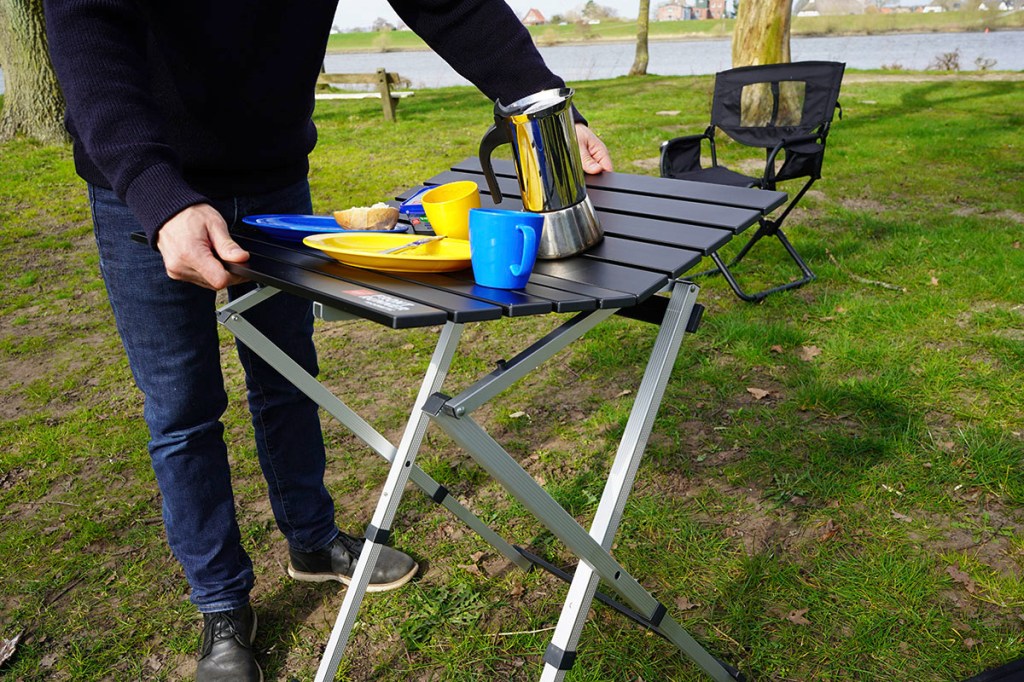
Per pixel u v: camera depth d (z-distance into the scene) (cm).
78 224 646
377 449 166
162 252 120
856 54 3756
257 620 210
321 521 215
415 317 100
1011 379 303
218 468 181
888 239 473
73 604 222
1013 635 189
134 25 137
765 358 333
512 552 215
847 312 372
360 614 210
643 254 135
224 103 155
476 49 169
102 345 410
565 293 117
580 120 188
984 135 809
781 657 188
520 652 195
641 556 224
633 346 357
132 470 289
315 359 199
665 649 192
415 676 190
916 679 179
